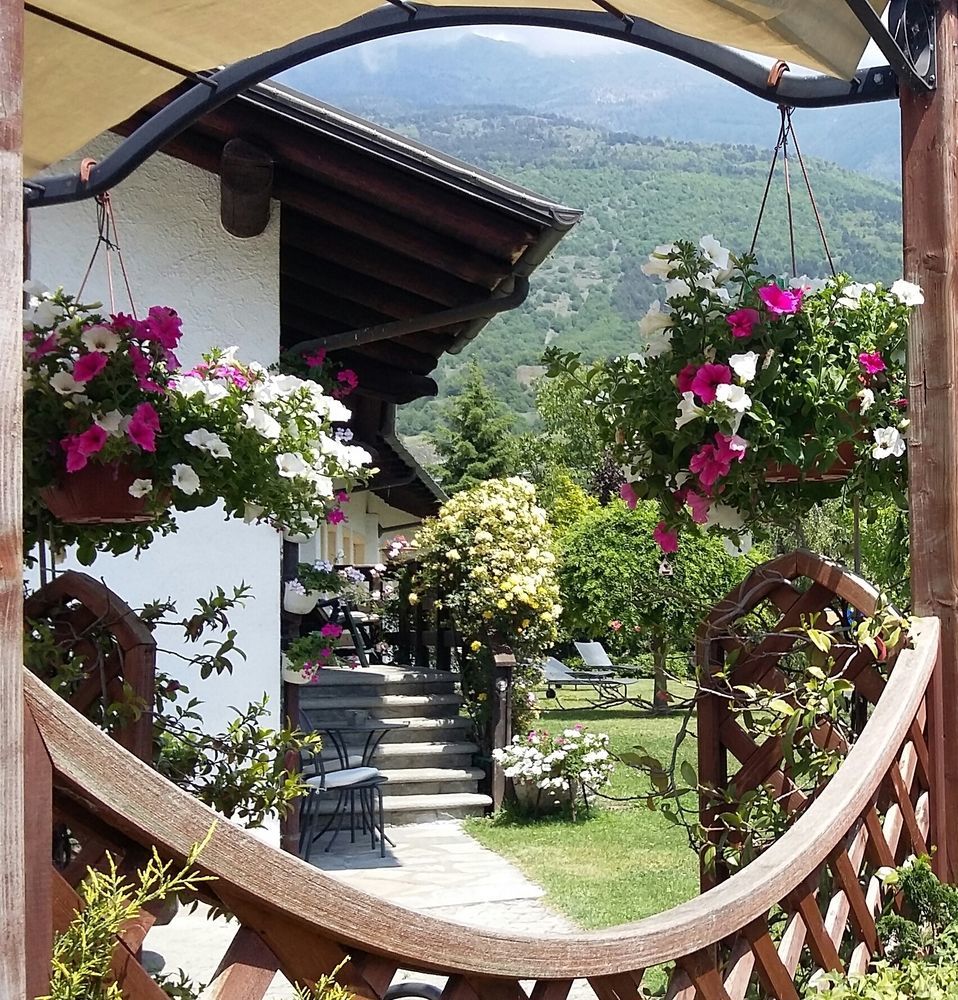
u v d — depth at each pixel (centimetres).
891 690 251
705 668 292
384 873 632
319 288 652
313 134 526
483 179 500
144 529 329
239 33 287
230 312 575
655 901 564
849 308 258
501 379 7762
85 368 284
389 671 934
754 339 254
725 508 282
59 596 316
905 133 270
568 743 808
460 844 712
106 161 334
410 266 605
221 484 306
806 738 277
